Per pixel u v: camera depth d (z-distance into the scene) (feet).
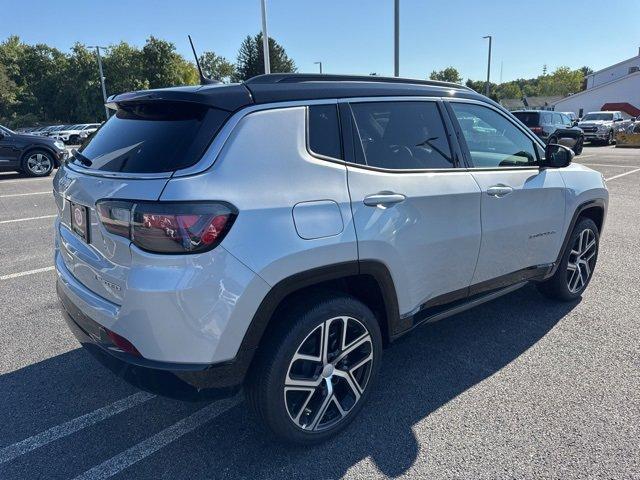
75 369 10.96
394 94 9.27
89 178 7.77
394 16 43.04
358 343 8.59
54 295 15.15
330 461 8.10
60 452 8.37
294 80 8.34
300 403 8.14
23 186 37.96
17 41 228.43
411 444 8.45
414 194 8.90
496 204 10.54
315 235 7.51
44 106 212.64
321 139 8.04
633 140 79.41
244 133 7.25
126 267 6.95
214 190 6.79
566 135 18.17
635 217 25.52
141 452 8.36
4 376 10.66
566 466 7.85
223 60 261.44
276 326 7.63
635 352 11.32
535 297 14.67
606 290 15.07
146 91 8.34
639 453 8.11
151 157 7.22
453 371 10.71
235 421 9.18
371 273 8.38
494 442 8.44
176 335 6.81
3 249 20.07
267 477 7.77
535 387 10.02
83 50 198.90
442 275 9.79
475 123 10.76
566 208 12.52
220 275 6.79
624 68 193.77
